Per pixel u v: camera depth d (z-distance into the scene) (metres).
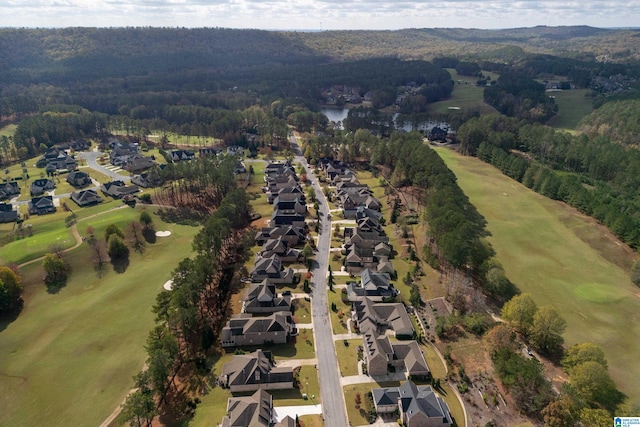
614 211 170.75
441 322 115.12
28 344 112.69
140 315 123.25
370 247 156.88
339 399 94.31
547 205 198.75
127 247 160.62
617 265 149.12
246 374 96.75
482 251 141.75
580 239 167.62
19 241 158.62
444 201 165.62
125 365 105.06
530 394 90.88
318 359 106.31
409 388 92.00
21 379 101.25
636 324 118.44
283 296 126.00
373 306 121.06
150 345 99.38
